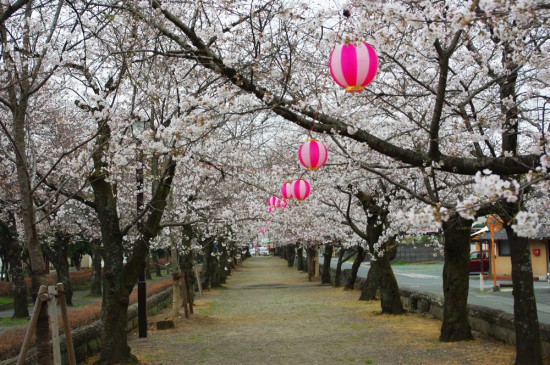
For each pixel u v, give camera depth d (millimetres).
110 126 7734
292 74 8281
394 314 14602
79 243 29016
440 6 5582
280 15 6043
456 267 10383
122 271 8859
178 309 14477
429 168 5938
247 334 12094
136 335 12078
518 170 5613
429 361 8680
